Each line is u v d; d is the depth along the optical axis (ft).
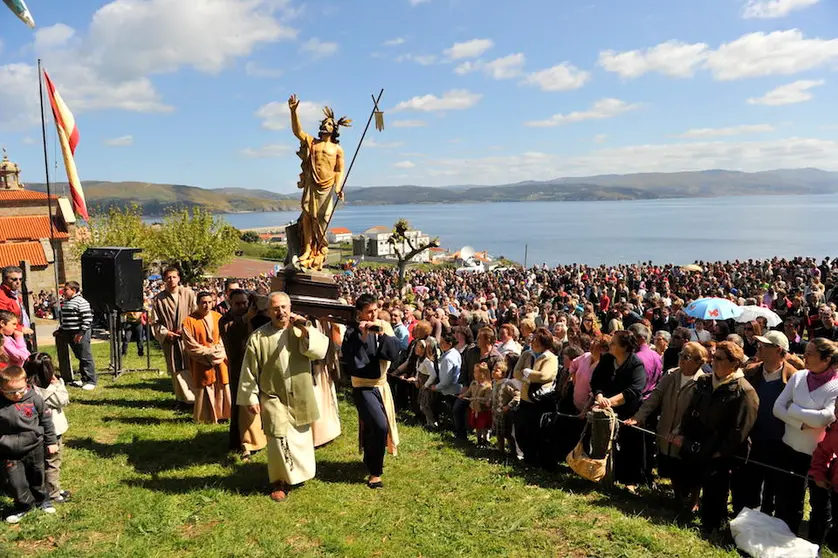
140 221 143.23
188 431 26.43
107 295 35.99
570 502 19.54
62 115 47.47
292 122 26.03
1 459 17.19
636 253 438.81
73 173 48.62
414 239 317.22
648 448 21.84
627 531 17.29
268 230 647.97
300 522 17.79
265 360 19.53
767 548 15.98
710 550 16.48
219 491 19.61
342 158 26.84
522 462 24.04
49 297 91.71
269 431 19.48
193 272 137.39
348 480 21.21
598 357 22.58
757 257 377.09
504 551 16.24
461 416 27.81
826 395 16.58
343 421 28.60
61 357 35.24
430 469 22.57
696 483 19.01
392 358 21.12
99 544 16.19
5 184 168.86
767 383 18.86
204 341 27.81
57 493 18.58
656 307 50.31
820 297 56.95
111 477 20.80
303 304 24.72
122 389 34.73
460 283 114.83
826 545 17.24
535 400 23.24
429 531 17.35
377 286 112.78
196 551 15.96
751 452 18.66
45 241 132.26
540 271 145.48
